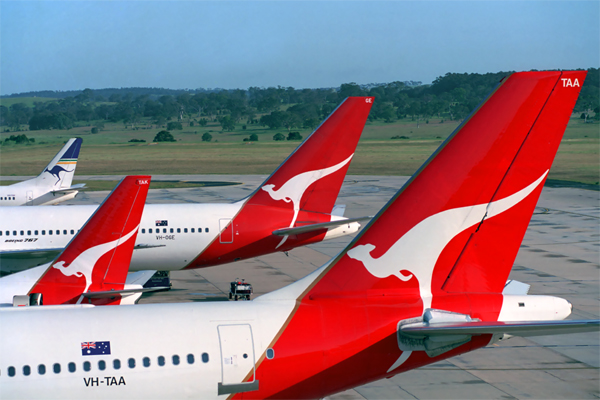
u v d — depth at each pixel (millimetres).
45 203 183625
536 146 40969
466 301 41594
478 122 41000
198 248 100875
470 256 42188
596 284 112125
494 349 78688
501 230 42031
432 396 64000
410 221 42031
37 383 34781
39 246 100688
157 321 37844
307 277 42031
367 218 101375
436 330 38188
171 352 36781
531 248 145750
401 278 41938
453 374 70188
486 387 66375
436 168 41688
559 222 182500
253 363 37750
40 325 36688
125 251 66750
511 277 117625
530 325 36188
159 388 36188
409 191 41969
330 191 104812
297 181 103312
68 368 35344
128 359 36156
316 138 102500
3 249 99125
